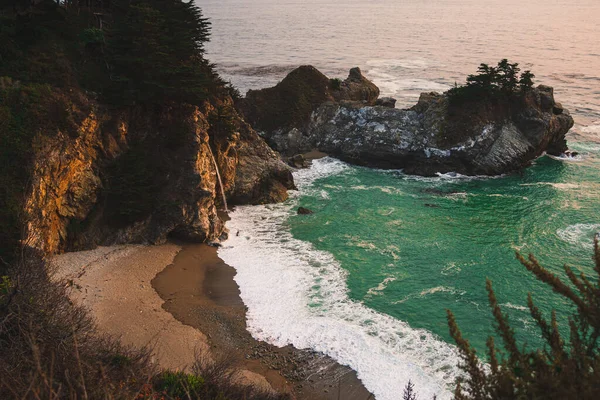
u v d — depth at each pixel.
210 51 194.75
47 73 52.03
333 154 84.25
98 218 50.53
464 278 47.28
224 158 63.00
